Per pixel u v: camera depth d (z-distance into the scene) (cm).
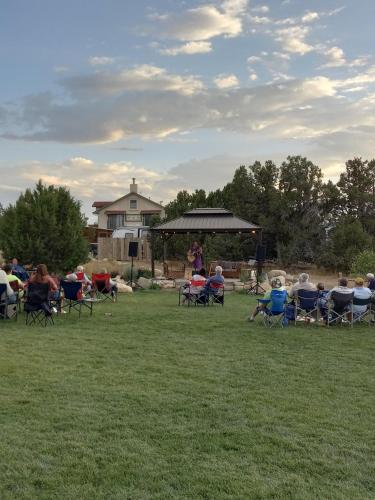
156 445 437
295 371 698
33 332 954
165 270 2248
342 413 527
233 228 2180
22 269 1412
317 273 2798
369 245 2658
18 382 616
